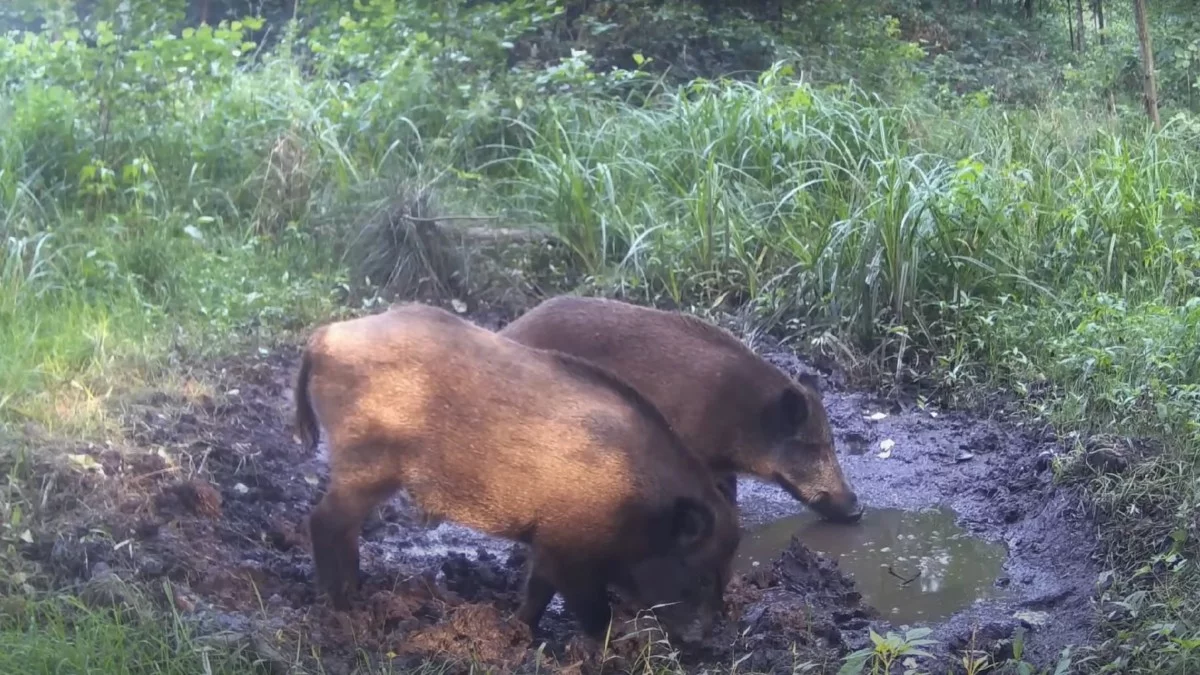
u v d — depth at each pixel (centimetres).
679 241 918
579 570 485
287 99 1020
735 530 489
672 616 485
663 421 491
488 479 477
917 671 476
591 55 1287
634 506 472
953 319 841
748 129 1023
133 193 888
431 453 480
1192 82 1446
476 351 485
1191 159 1027
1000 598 565
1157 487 604
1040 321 810
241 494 594
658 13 1345
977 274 861
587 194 960
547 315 591
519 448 473
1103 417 698
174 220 868
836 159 1013
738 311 875
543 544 482
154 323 747
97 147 909
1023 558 605
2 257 766
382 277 881
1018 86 1543
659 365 580
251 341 765
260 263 865
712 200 916
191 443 612
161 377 682
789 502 678
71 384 632
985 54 1758
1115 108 1232
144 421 618
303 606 498
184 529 536
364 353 484
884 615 549
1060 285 862
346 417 484
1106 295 791
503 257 908
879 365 812
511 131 1048
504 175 1027
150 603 449
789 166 990
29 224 801
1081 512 611
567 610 541
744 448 594
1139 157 1025
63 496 516
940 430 745
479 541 608
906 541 627
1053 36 1964
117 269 784
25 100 918
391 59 1065
